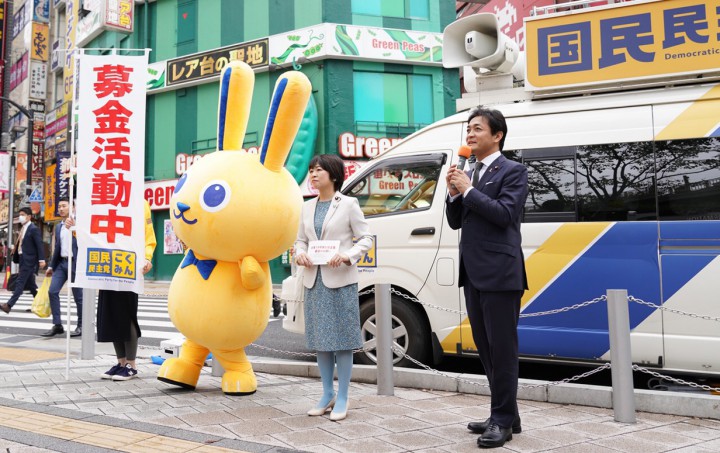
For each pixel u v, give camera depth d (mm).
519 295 3297
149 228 5059
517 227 3318
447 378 4602
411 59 16797
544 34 4992
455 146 5242
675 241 4309
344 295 3799
